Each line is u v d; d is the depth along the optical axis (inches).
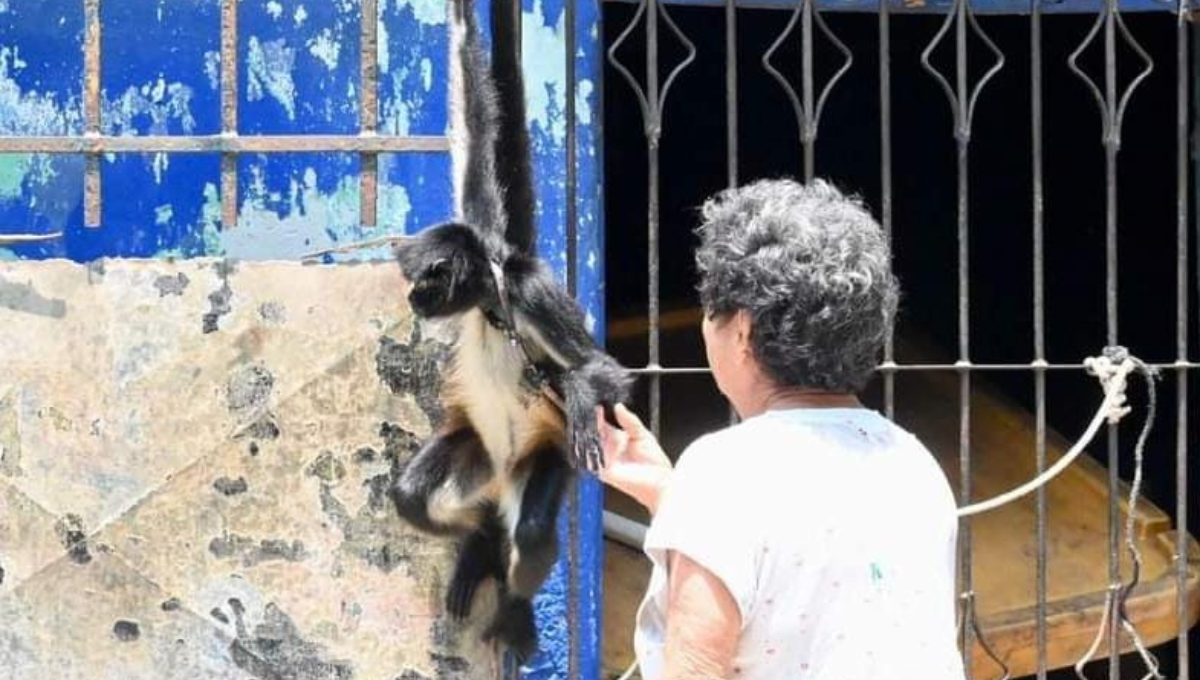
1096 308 347.9
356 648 176.2
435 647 177.3
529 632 180.7
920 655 120.0
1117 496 229.9
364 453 175.2
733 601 116.9
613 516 243.6
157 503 175.2
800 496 118.6
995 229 357.4
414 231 210.2
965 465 215.8
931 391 311.3
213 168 211.6
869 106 360.2
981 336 356.5
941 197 362.3
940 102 358.0
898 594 120.0
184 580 175.5
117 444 174.9
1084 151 345.7
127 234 211.5
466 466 177.5
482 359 173.9
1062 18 335.9
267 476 175.2
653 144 209.9
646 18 226.7
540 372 171.0
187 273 174.4
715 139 360.5
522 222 188.2
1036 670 246.2
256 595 175.9
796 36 348.5
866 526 119.6
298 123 211.8
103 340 174.6
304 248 211.2
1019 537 269.3
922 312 361.7
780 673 118.9
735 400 128.8
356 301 174.7
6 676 174.9
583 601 217.5
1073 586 258.5
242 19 211.3
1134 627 240.4
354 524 175.6
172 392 174.9
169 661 175.8
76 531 174.9
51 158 211.2
